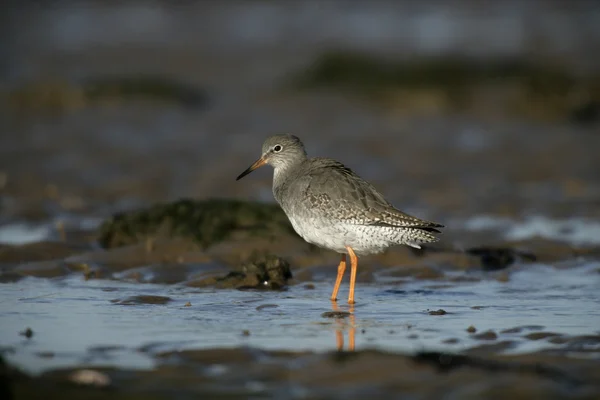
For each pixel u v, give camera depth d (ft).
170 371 25.61
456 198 58.03
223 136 76.74
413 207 55.88
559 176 64.23
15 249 42.52
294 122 82.94
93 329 30.42
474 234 49.08
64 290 36.68
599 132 79.20
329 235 36.63
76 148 70.79
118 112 85.51
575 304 34.68
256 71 110.73
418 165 66.90
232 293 36.81
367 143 73.82
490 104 89.25
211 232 44.19
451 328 30.91
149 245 42.50
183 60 117.29
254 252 42.45
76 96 88.17
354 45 124.88
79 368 25.76
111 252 42.24
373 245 36.22
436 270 41.19
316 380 24.81
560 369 25.61
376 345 28.58
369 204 36.01
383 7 162.50
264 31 141.28
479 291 37.47
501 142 74.90
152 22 149.59
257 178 63.82
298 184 37.78
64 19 149.38
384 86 94.58
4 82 96.58
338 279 36.52
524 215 53.93
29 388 24.00
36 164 65.67
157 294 36.24
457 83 94.02
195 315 32.65
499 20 147.13
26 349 27.94
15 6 157.48
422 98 91.15
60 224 47.03
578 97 88.02
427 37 131.64
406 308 34.32
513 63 98.99
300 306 34.60
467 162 68.08
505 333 29.91
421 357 26.43
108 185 60.70
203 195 58.75
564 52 115.96
